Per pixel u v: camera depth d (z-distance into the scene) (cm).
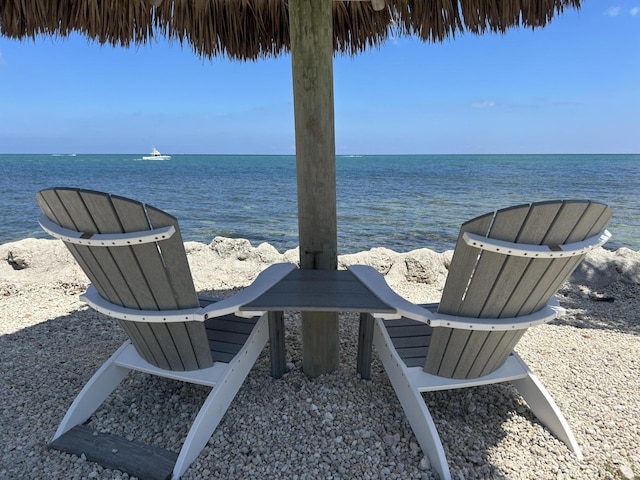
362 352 202
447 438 168
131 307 157
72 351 254
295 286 176
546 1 223
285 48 306
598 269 385
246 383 200
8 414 189
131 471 150
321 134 184
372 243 746
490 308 145
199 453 157
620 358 241
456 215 1058
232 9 279
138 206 129
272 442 164
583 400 198
